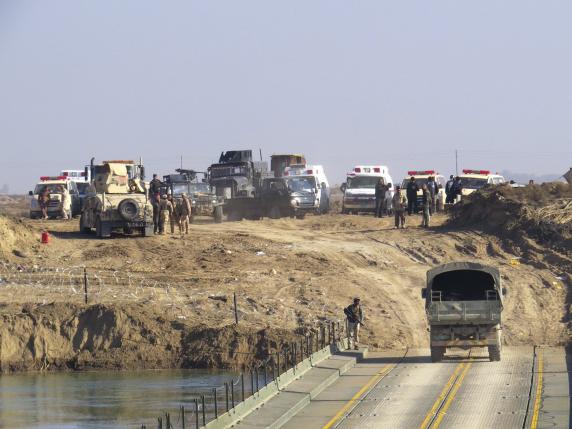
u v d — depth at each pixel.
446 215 191.38
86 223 160.38
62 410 97.25
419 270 149.88
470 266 108.44
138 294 133.50
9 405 99.38
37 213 198.62
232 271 144.25
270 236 166.38
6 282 136.38
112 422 92.12
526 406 85.81
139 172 178.00
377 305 134.88
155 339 120.31
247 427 81.12
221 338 119.06
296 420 85.12
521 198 169.62
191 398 101.00
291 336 118.88
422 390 94.62
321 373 102.56
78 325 121.75
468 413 84.38
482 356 112.25
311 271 145.62
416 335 126.81
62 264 144.50
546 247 154.50
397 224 173.50
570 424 78.81
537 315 131.62
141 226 157.88
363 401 91.12
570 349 115.44
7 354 118.75
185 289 136.38
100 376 114.31
